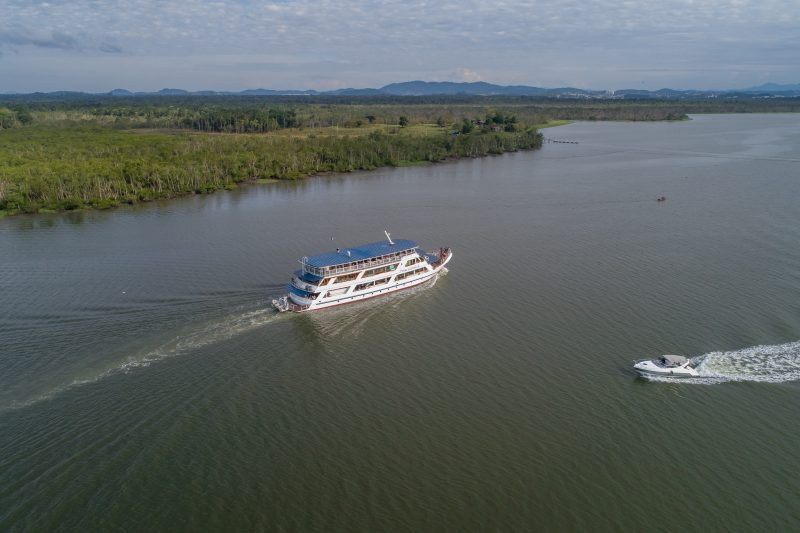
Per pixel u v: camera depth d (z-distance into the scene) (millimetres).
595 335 91875
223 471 62969
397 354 88000
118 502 58469
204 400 75500
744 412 72688
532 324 96375
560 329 94188
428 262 120688
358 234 152625
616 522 56781
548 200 193750
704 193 198000
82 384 78000
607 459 65000
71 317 98500
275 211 182375
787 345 87250
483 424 70938
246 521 56656
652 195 197625
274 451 66188
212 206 191000
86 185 192625
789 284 109688
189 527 55875
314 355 87875
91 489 59969
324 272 105188
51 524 55531
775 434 68750
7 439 66750
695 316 97188
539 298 106938
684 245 137125
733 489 60719
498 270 123125
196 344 89750
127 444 66812
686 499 59438
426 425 70875
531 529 55969
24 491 59344
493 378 80688
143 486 60625
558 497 59750
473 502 59062
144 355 86062
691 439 68125
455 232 154250
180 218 173125
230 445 67062
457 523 56531
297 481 61719
